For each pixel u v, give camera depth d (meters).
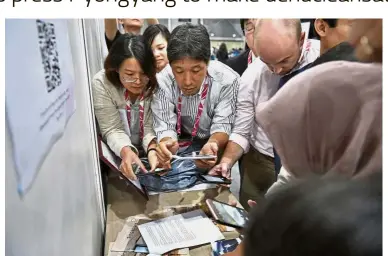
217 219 1.01
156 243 0.92
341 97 0.58
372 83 0.57
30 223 0.35
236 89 1.22
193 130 1.31
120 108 1.24
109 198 1.17
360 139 0.55
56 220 0.47
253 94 1.13
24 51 0.35
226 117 1.25
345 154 0.55
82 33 1.01
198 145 1.33
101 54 1.68
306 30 0.90
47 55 0.44
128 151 1.19
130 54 1.11
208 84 1.21
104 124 1.25
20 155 0.33
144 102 1.23
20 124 0.33
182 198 1.14
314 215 0.28
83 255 0.69
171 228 0.99
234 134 1.23
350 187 0.30
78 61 0.84
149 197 1.15
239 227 0.97
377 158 0.52
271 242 0.29
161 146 1.20
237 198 1.16
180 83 1.17
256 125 1.14
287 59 0.88
